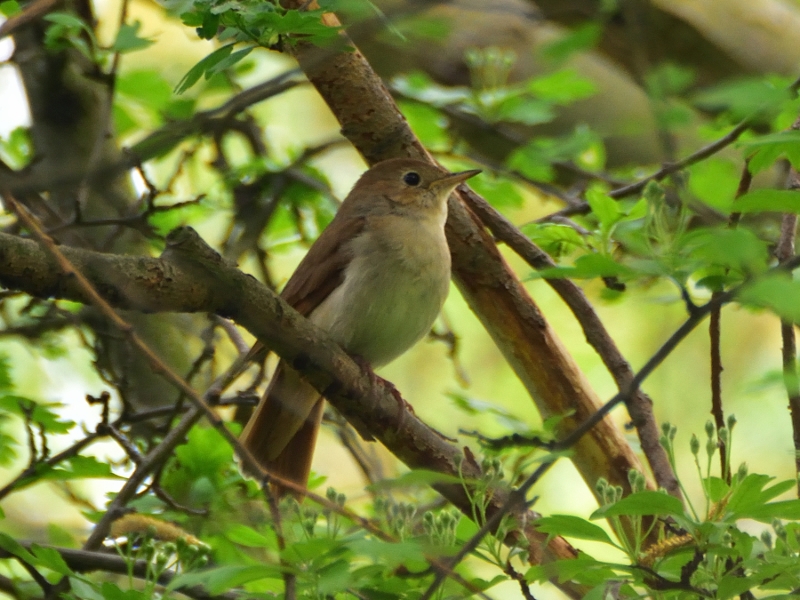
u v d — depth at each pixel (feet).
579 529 17.57
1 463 27.53
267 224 35.86
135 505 23.89
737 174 33.12
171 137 24.31
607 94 39.50
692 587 17.47
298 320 22.33
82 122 35.78
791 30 38.27
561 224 27.76
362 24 24.07
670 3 37.40
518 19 38.19
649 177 28.25
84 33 31.53
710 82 38.52
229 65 20.88
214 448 25.89
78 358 42.93
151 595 19.92
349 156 52.90
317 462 51.65
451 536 18.39
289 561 17.58
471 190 29.07
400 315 28.78
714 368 21.81
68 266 17.80
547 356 28.04
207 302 20.52
